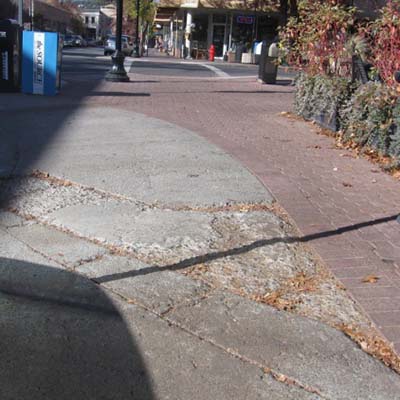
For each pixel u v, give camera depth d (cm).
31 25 5028
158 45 8388
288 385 293
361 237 505
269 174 706
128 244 471
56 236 486
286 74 2580
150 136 908
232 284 407
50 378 294
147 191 616
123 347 323
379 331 347
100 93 1502
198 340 332
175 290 393
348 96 956
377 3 1048
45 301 372
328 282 416
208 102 1406
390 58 841
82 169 697
